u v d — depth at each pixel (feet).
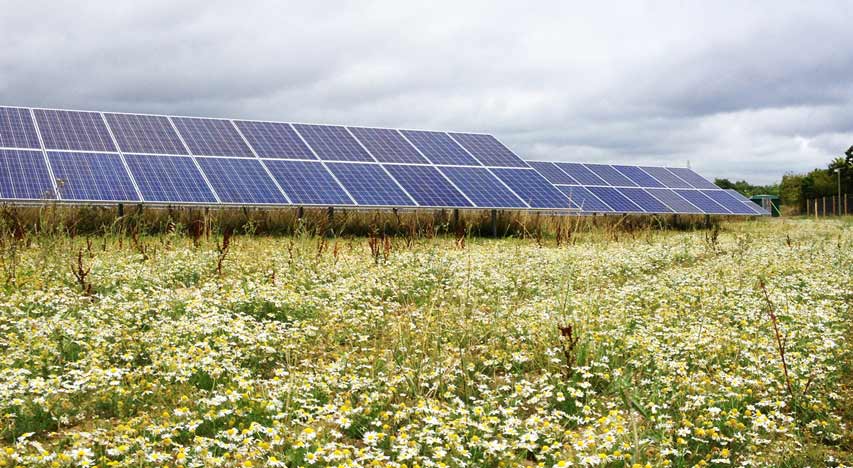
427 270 36.14
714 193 110.01
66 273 31.40
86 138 63.36
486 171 76.13
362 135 78.89
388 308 28.30
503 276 35.60
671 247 53.47
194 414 15.64
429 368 19.74
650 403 17.39
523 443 15.05
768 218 122.31
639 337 22.86
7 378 16.84
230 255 38.55
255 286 30.09
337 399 17.52
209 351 19.54
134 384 17.69
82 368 18.72
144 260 35.70
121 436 13.99
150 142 65.51
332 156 71.26
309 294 30.19
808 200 185.16
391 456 15.17
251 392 17.07
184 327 22.04
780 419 17.28
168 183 58.39
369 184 66.03
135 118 69.92
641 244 56.03
